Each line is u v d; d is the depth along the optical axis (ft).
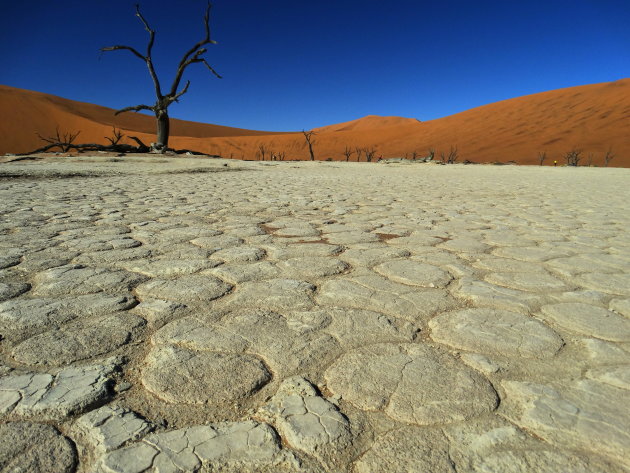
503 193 27.40
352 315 6.24
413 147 238.89
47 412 3.95
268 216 16.10
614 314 6.31
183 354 5.05
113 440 3.62
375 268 8.77
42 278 7.82
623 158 168.66
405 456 3.45
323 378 4.57
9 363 4.81
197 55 84.38
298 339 5.45
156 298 6.86
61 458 3.42
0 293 6.97
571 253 10.25
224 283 7.66
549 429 3.75
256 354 5.07
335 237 12.06
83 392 4.25
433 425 3.82
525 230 13.52
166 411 4.01
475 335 5.58
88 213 16.33
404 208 19.02
